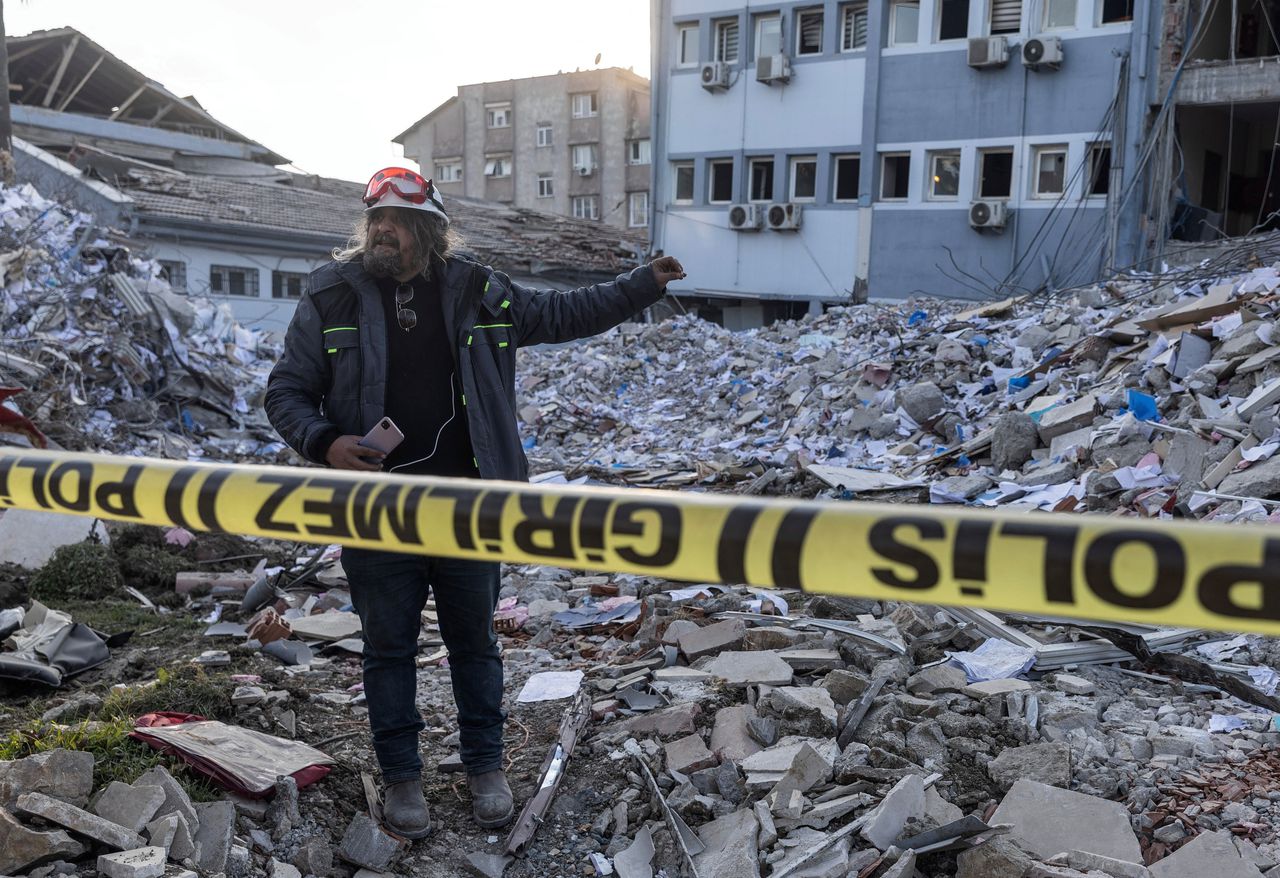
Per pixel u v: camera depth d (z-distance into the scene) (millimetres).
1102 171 24625
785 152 28281
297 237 26344
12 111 30281
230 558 7449
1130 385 9914
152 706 4031
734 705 4191
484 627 3482
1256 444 7785
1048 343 13055
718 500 1355
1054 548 1156
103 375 13555
